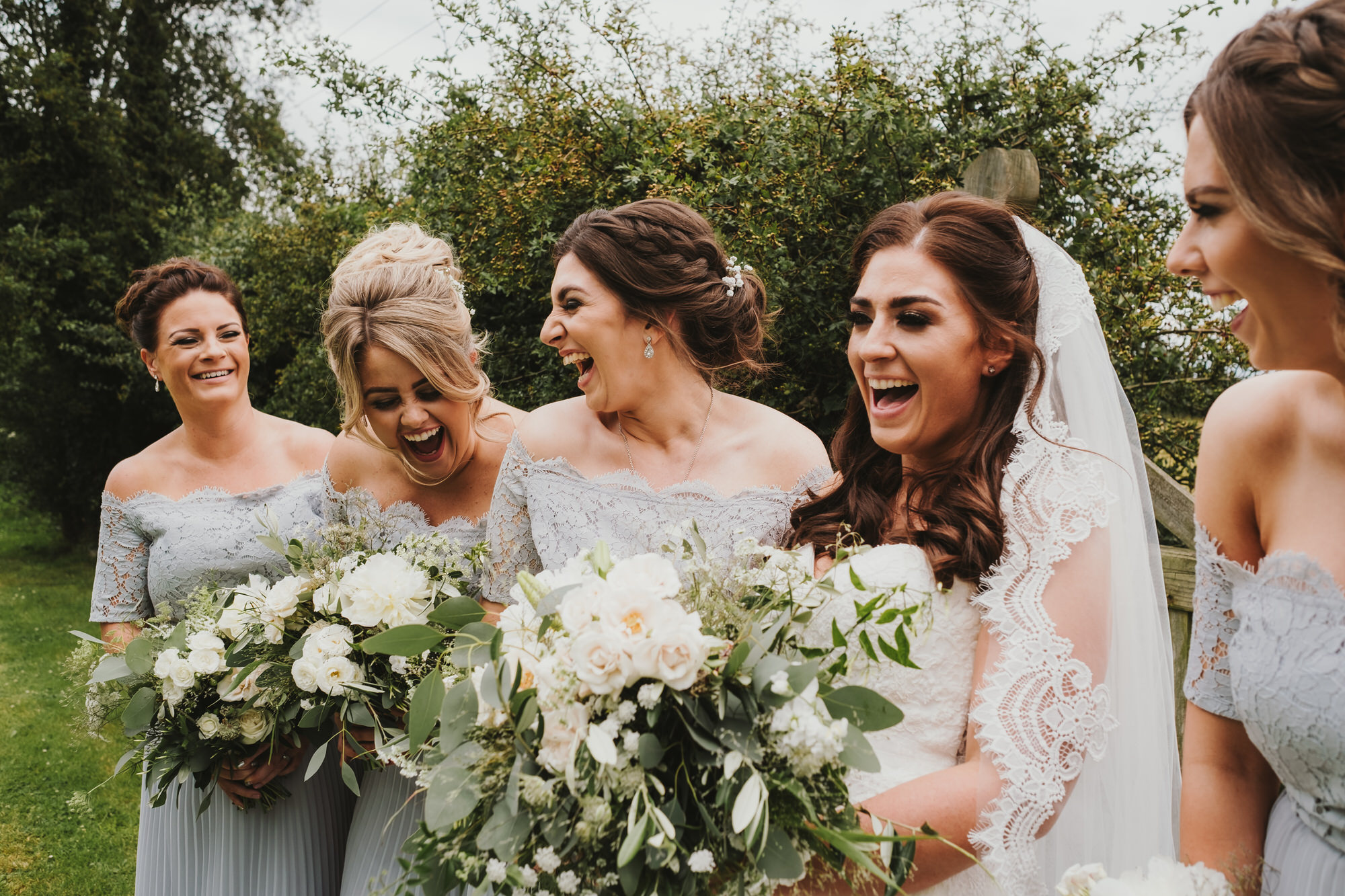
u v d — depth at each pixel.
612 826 1.26
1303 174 1.03
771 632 1.39
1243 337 1.22
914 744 1.52
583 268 1.94
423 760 1.50
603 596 1.31
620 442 2.07
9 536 13.83
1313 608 1.24
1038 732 1.33
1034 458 1.50
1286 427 1.33
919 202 1.65
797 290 3.49
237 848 2.40
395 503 2.45
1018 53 3.88
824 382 3.69
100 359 11.25
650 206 2.02
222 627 2.19
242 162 14.05
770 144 3.63
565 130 4.47
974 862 1.31
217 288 2.73
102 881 4.00
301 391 7.38
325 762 2.47
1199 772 1.45
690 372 2.06
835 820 1.29
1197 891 1.23
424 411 2.21
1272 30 1.08
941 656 1.52
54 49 13.59
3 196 12.60
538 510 2.05
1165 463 3.79
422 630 1.51
